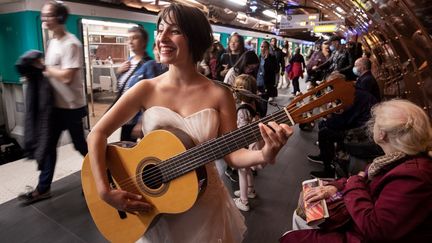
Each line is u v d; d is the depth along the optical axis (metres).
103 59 7.11
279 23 9.91
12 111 5.31
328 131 3.22
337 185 1.56
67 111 2.53
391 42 3.06
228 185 3.15
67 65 2.40
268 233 2.36
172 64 0.98
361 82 3.35
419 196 1.07
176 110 1.06
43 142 2.51
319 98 0.91
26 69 2.36
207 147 1.00
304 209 1.54
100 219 1.24
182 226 1.10
